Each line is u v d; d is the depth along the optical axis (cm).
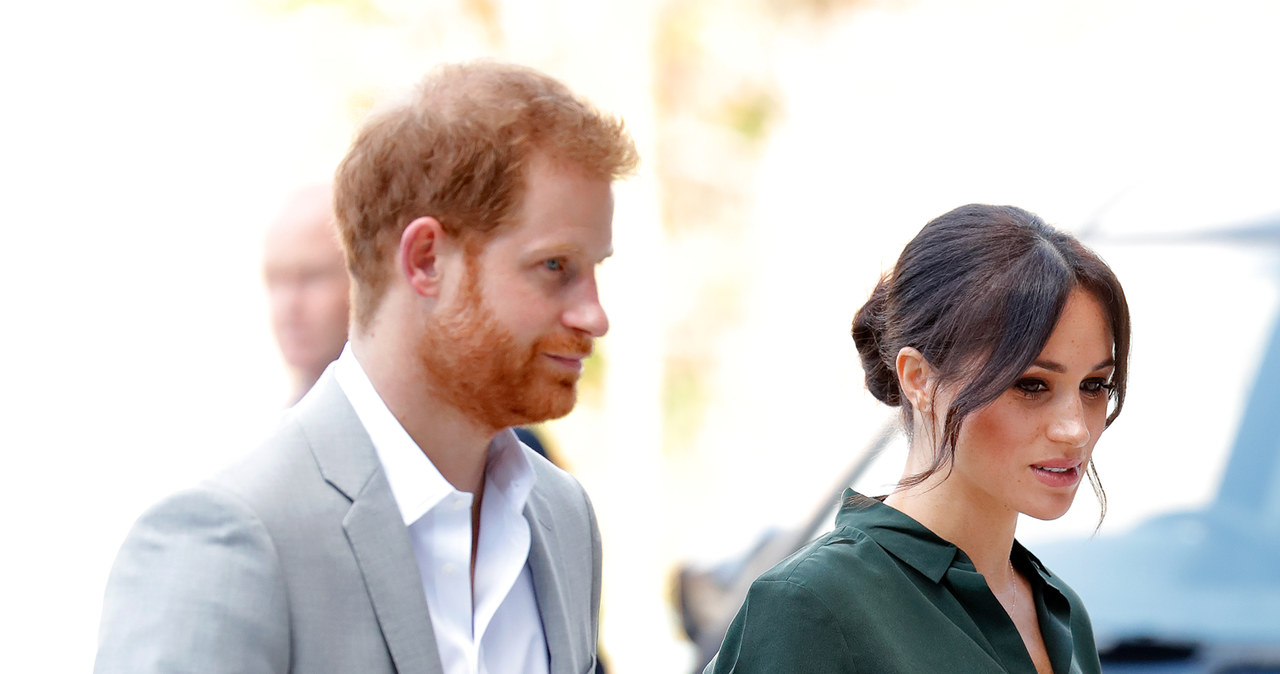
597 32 3033
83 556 2714
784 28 4278
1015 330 652
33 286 3328
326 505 607
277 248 1114
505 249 607
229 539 576
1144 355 1110
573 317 618
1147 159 1228
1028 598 757
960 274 677
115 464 2939
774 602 687
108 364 3209
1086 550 1073
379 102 637
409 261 613
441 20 3200
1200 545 1030
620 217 3002
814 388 3875
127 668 553
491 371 616
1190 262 1124
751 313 4109
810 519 1216
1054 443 669
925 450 715
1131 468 1087
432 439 640
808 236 4178
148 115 3475
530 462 704
